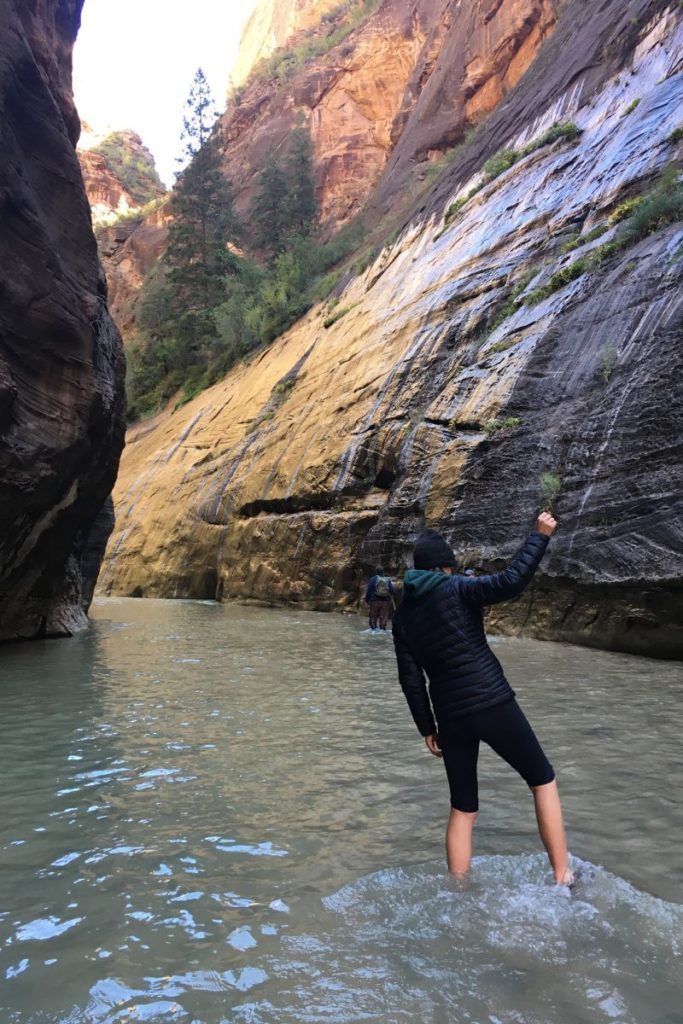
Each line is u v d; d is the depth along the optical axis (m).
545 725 5.63
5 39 9.27
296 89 65.44
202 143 48.25
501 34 37.69
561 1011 2.15
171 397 42.28
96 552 16.47
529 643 10.47
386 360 19.64
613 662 8.72
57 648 11.17
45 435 9.68
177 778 4.54
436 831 3.63
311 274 39.12
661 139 14.79
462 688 3.09
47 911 2.86
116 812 3.95
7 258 8.97
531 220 17.55
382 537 15.66
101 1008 2.23
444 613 3.17
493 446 12.66
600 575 9.71
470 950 2.50
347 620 15.75
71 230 10.81
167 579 25.31
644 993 2.23
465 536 12.56
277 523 20.12
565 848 2.99
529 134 22.08
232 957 2.50
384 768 4.71
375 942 2.58
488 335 15.73
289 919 2.76
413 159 41.25
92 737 5.57
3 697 7.19
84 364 10.44
